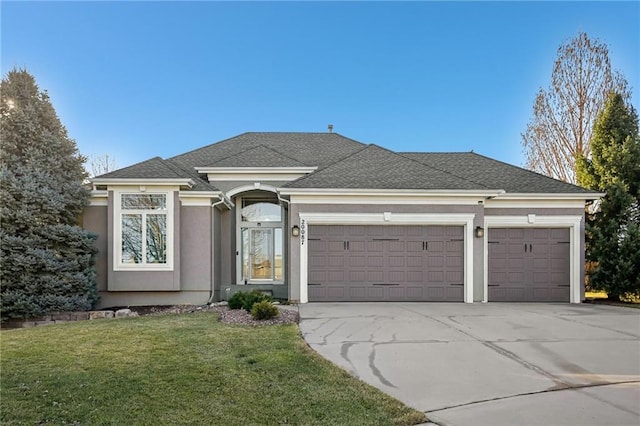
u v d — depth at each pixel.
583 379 5.61
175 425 4.12
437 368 6.04
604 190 14.93
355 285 13.32
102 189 13.34
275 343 7.20
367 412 4.44
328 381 5.36
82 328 8.75
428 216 13.36
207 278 13.34
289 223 13.41
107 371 5.71
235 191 16.16
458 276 13.47
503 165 16.92
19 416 4.30
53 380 5.36
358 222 13.31
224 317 9.82
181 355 6.49
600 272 14.45
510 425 4.19
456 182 13.68
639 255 13.80
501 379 5.59
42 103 12.36
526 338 7.89
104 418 4.26
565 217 14.20
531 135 26.97
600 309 11.93
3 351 6.80
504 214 14.20
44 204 11.64
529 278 14.11
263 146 18.06
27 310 10.97
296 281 13.06
